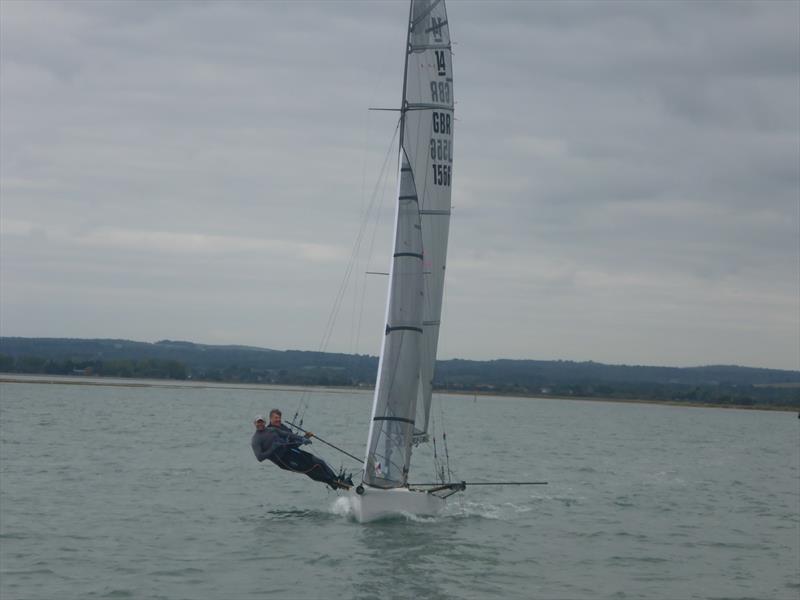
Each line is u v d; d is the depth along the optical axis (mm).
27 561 19547
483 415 120188
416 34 25016
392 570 19516
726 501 33188
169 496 28688
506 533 24062
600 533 24984
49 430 55906
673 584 19516
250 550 20953
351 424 76375
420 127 25016
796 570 21109
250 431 62594
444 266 25406
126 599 17016
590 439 72125
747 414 184875
